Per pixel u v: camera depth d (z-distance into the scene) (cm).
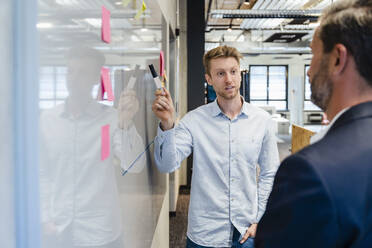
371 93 48
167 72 211
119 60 74
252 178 129
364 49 46
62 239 45
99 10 59
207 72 133
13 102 34
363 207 41
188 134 130
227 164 126
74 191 49
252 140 128
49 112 40
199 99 404
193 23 399
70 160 47
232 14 609
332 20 50
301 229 41
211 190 126
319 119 1141
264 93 1191
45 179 39
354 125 46
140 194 102
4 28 32
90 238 56
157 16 143
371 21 46
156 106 116
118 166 73
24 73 34
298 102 1111
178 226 301
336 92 51
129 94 85
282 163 48
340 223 40
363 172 42
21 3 34
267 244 45
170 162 122
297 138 236
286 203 43
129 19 84
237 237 127
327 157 43
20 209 35
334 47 49
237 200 125
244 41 995
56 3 41
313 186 41
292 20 788
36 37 36
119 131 74
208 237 127
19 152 34
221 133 128
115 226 71
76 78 49
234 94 127
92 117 56
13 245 34
